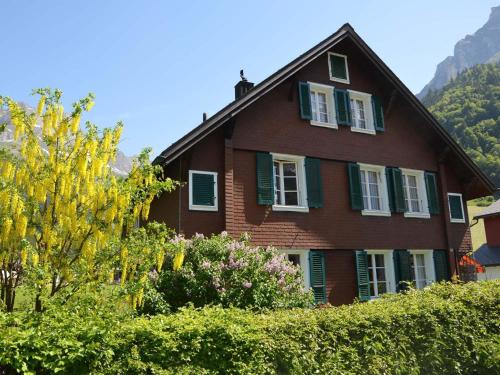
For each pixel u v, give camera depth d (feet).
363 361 18.69
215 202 40.40
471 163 56.24
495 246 81.51
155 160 37.63
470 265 55.93
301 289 31.94
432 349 20.86
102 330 14.29
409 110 54.85
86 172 21.84
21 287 20.66
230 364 16.01
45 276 18.56
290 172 46.11
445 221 54.90
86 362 13.78
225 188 40.75
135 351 14.47
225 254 31.19
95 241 21.44
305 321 17.94
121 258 21.24
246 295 29.50
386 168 51.80
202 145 41.09
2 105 21.49
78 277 20.36
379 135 52.37
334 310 19.98
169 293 29.19
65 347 13.44
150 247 21.58
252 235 41.45
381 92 53.98
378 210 50.14
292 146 45.75
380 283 49.37
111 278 21.17
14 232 20.18
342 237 46.65
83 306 18.03
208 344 15.75
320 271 44.14
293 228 43.88
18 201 20.26
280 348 16.84
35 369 13.03
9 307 20.21
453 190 58.03
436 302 22.59
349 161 49.34
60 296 18.86
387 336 19.70
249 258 31.09
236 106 40.96
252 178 42.78
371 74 53.42
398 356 19.72
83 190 22.11
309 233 44.68
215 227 40.01
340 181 48.26
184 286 29.27
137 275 21.15
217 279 29.14
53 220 21.25
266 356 16.65
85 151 21.58
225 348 15.99
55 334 13.60
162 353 14.83
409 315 20.86
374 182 51.78
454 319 22.31
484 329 23.24
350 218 47.78
